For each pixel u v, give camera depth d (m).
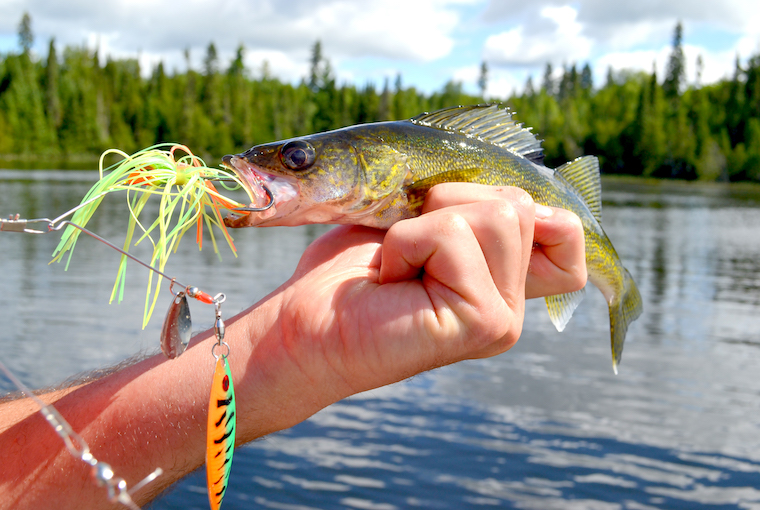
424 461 1.25
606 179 17.80
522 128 0.53
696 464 1.27
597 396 1.64
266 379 0.32
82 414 0.32
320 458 1.25
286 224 0.45
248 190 0.43
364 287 0.32
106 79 20.91
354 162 0.45
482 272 0.31
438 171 0.47
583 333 2.29
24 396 0.39
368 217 0.47
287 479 1.16
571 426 1.44
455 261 0.31
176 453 0.32
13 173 12.57
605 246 0.62
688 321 2.57
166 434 0.32
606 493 1.15
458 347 0.31
